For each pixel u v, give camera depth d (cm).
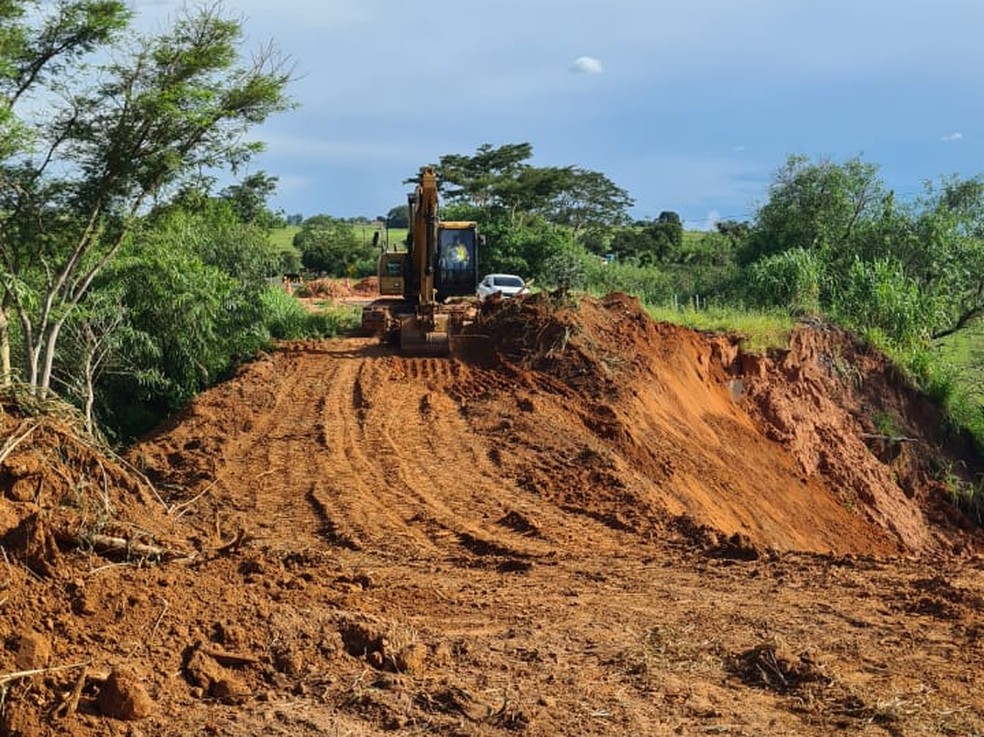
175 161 1677
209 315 2297
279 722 507
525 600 798
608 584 869
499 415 1823
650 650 661
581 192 8512
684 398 2220
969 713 562
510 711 539
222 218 2864
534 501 1336
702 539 1140
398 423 1783
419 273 2711
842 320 3083
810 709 566
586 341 2217
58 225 1738
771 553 1036
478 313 2516
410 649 603
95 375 2098
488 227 5362
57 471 669
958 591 807
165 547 689
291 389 2055
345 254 7219
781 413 2472
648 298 4166
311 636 596
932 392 2933
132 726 488
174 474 1490
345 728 509
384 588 791
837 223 4081
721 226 6291
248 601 611
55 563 575
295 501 1334
